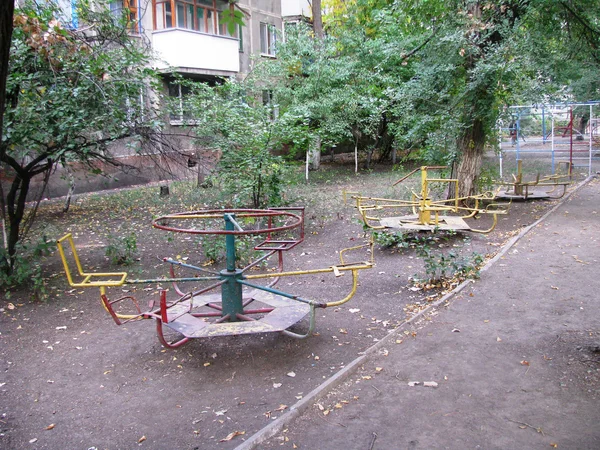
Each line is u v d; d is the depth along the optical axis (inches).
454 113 408.2
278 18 994.7
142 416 139.9
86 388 157.0
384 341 181.3
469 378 153.6
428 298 228.8
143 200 565.0
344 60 709.9
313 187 650.2
